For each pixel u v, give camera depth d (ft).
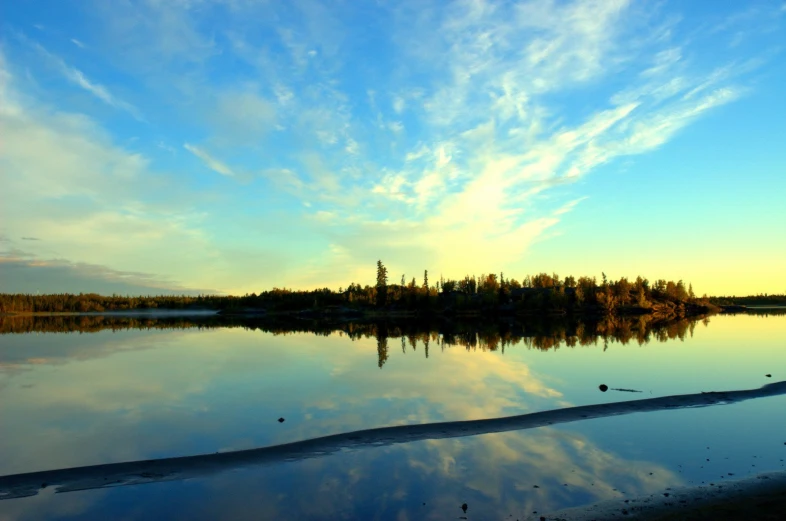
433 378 98.58
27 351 157.38
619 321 359.87
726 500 38.34
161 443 55.06
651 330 242.99
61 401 78.59
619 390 83.76
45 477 44.34
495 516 36.24
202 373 107.65
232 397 80.74
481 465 46.88
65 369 115.14
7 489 41.91
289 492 40.98
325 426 61.36
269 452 50.85
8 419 66.64
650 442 53.72
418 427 59.52
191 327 310.65
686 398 73.87
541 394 81.05
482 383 92.12
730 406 69.82
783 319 369.91
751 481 42.29
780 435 56.13
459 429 58.90
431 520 35.70
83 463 48.73
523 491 40.73
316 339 202.59
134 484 42.88
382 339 200.23
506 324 326.85
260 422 63.87
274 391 85.81
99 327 312.71
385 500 39.27
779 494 39.27
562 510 37.04
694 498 38.86
